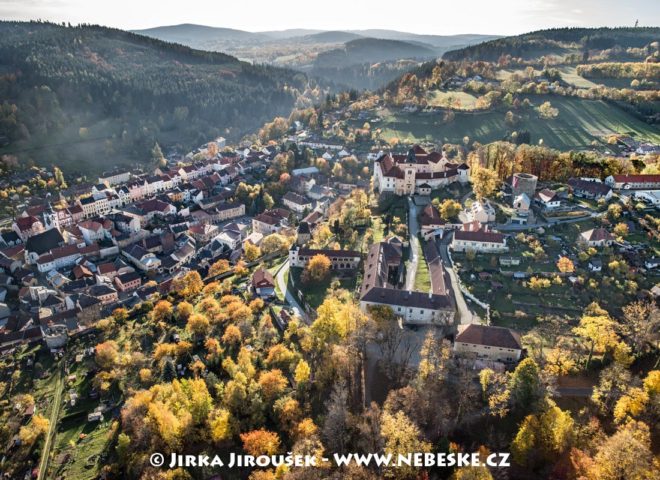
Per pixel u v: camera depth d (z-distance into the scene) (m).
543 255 190.50
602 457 102.81
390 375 140.25
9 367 180.50
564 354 140.38
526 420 115.06
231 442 128.38
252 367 147.00
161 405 135.25
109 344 174.12
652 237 195.50
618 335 147.88
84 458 137.00
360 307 168.38
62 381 171.00
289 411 127.94
